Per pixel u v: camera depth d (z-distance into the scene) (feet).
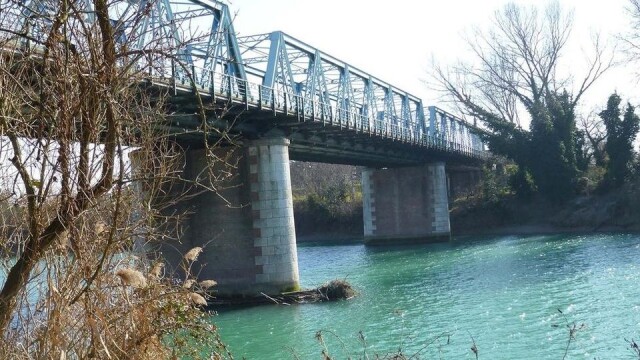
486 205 198.18
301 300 80.89
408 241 178.81
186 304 20.68
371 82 144.97
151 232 18.85
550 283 81.87
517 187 193.06
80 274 17.42
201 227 86.28
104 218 18.08
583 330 54.80
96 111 16.40
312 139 108.47
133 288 19.47
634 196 165.17
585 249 120.57
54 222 16.69
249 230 85.40
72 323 17.70
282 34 100.01
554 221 179.63
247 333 62.80
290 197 87.92
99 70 16.12
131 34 17.08
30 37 15.64
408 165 181.06
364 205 185.37
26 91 15.97
